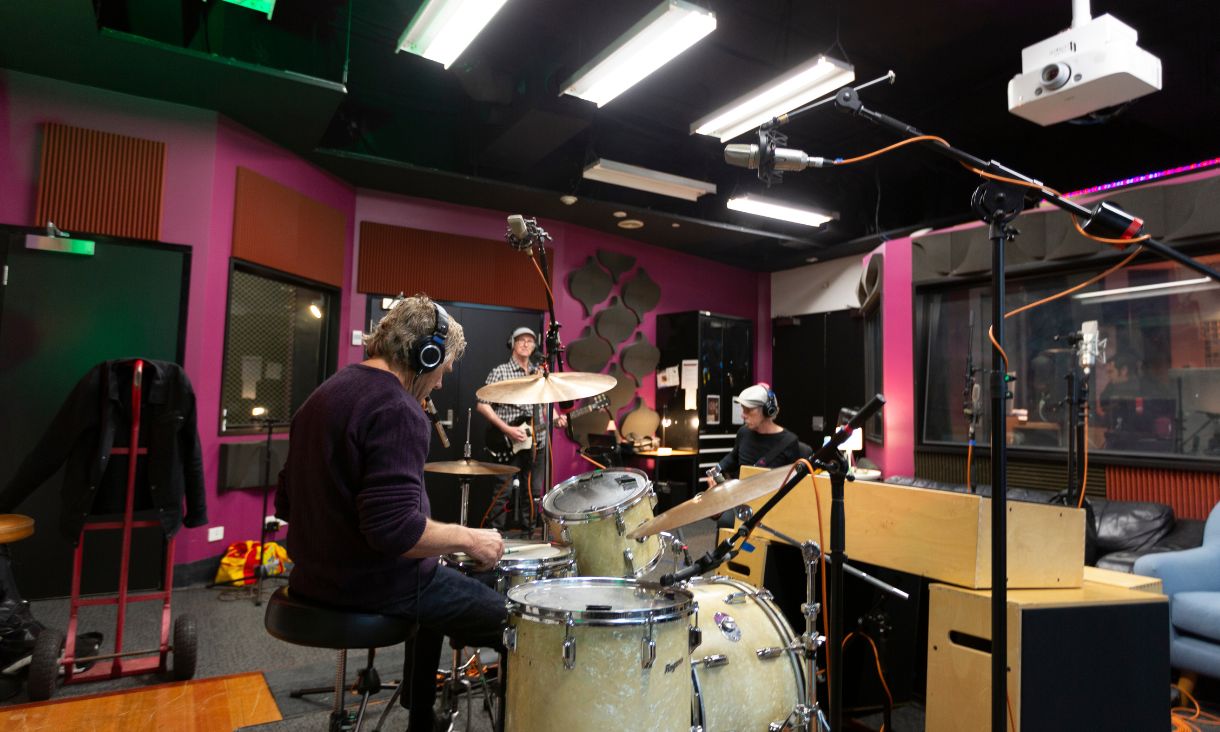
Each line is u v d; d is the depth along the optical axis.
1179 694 2.71
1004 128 5.67
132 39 3.41
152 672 2.79
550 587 1.67
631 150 6.42
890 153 6.32
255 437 4.62
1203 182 3.99
